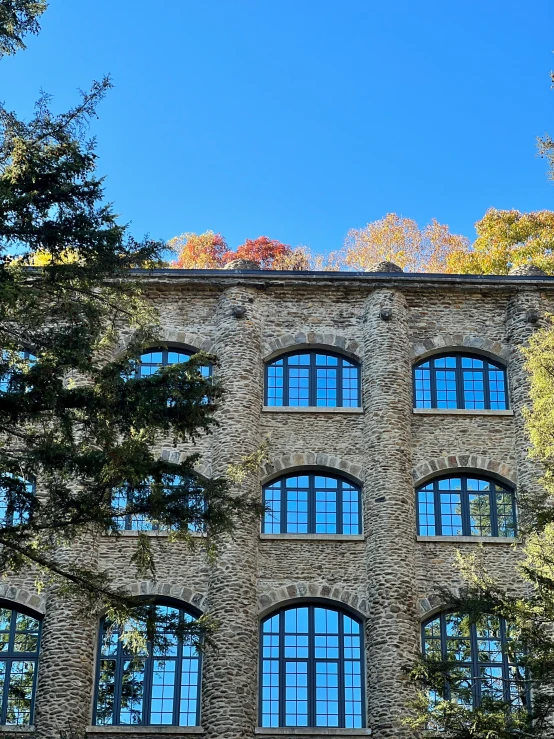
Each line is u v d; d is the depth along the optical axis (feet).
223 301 111.14
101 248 75.46
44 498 87.86
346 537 101.55
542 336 99.81
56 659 95.25
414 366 110.73
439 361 111.04
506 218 164.14
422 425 107.14
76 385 104.06
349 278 112.06
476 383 110.32
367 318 111.14
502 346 110.93
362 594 99.71
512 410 107.76
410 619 97.96
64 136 76.54
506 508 104.63
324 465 104.88
